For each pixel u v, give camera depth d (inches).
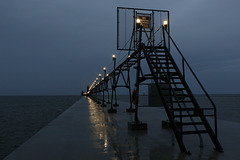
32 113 1535.4
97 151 187.3
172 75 295.0
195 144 211.5
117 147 201.0
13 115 1392.7
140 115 509.7
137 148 197.0
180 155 173.5
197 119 401.4
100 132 284.5
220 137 244.1
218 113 1282.0
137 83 323.3
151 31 470.6
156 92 438.9
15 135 681.0
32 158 167.5
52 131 294.0
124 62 528.1
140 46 336.8
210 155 173.3
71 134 270.7
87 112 615.2
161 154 176.6
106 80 997.8
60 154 178.4
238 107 1919.3
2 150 480.1
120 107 855.7
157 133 273.7
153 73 261.3
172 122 209.2
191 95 250.5
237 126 324.2
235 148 195.8
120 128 318.3
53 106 2437.3
